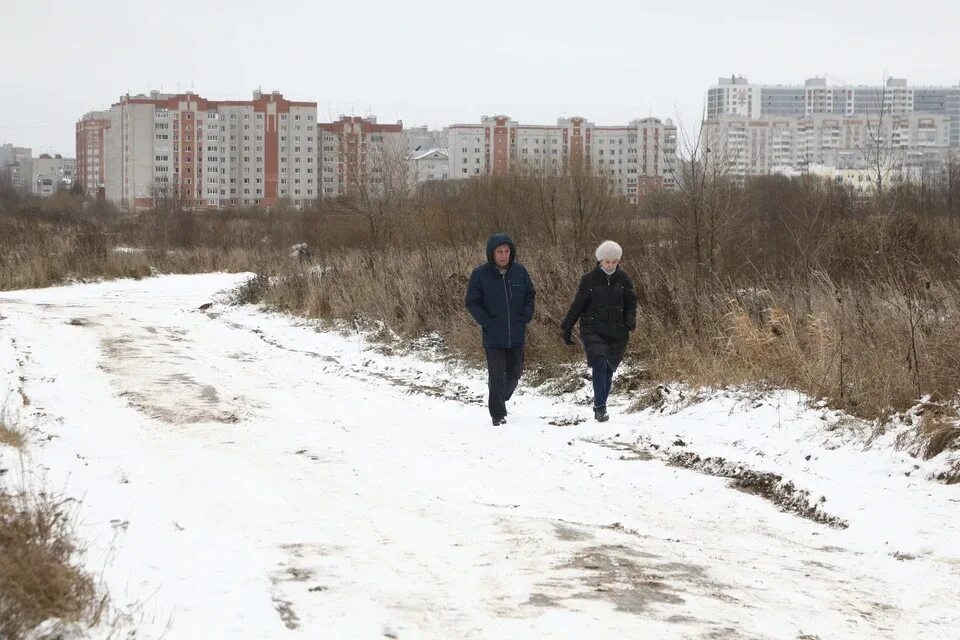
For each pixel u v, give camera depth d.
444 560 5.54
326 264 24.08
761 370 10.72
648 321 13.03
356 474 8.18
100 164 152.38
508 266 10.78
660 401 10.88
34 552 4.61
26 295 27.56
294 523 6.47
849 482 7.54
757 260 17.55
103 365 14.19
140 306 24.30
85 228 43.19
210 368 14.39
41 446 8.08
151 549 5.55
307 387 12.98
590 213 26.30
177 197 52.38
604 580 5.12
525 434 10.00
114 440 9.26
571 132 117.00
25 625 4.02
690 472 8.35
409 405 11.84
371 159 31.73
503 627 4.41
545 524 6.46
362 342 17.12
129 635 4.17
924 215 21.81
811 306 11.90
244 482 7.76
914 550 6.24
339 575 5.23
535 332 13.73
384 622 4.51
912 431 8.27
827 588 5.32
